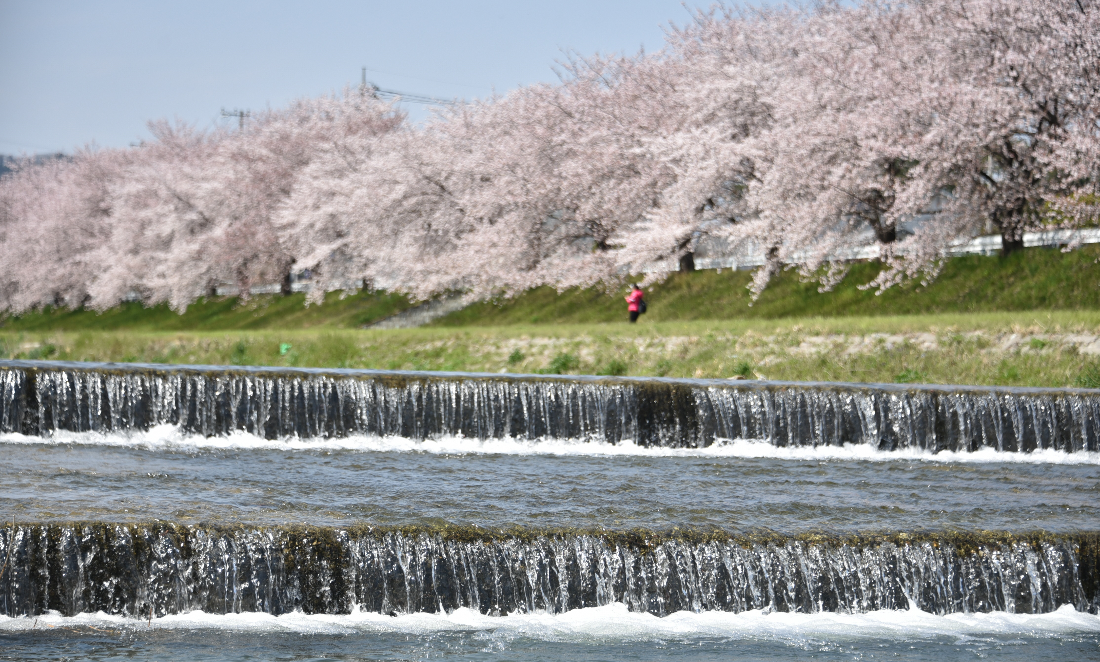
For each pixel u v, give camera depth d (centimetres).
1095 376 2108
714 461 1603
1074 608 993
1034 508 1180
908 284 3328
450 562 937
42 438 1655
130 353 2850
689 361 2475
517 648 847
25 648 793
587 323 3944
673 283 4072
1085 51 2894
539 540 956
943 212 3197
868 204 3447
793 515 1102
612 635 888
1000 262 3219
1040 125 3112
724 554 970
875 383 2116
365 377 1747
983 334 2344
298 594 912
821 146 3322
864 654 853
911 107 3067
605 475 1402
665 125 4034
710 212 3912
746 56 3925
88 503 1020
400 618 917
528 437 1758
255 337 2973
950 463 1636
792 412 1764
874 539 989
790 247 3425
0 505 980
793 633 908
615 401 1767
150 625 866
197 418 1711
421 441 1748
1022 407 1758
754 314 3559
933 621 953
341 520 984
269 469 1383
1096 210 2972
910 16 3362
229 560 906
